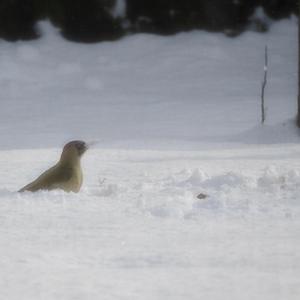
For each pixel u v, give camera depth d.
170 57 83.50
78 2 86.88
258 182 26.69
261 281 14.28
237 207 22.50
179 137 48.41
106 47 85.81
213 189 26.09
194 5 87.56
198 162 36.19
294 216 21.41
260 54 84.81
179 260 16.23
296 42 87.06
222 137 47.38
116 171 33.19
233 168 33.66
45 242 18.17
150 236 18.81
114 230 19.58
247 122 55.41
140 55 84.50
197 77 79.75
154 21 87.88
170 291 13.58
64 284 14.16
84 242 18.12
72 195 24.80
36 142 47.78
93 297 13.19
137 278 14.64
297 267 15.47
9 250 17.28
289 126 46.94
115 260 16.39
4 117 63.28
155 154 39.72
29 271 15.26
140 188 26.75
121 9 87.25
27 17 86.44
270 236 18.66
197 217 21.36
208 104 66.88
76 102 70.62
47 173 26.48
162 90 75.94
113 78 79.88
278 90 75.12
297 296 13.15
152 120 58.50
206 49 84.94
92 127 55.44
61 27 87.12
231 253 16.77
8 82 78.25
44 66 81.81
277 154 39.59
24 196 24.34
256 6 88.38
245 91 74.75
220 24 87.81
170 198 23.69
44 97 73.81
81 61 83.06
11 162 37.28
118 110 65.06
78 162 26.73
